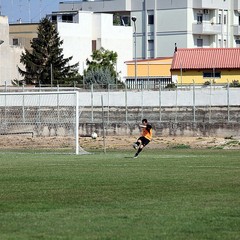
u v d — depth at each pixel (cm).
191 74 19162
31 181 5594
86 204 4341
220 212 4016
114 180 5638
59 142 12162
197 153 9706
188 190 4969
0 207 4234
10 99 13412
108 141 12138
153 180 5631
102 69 19750
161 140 12069
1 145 11975
